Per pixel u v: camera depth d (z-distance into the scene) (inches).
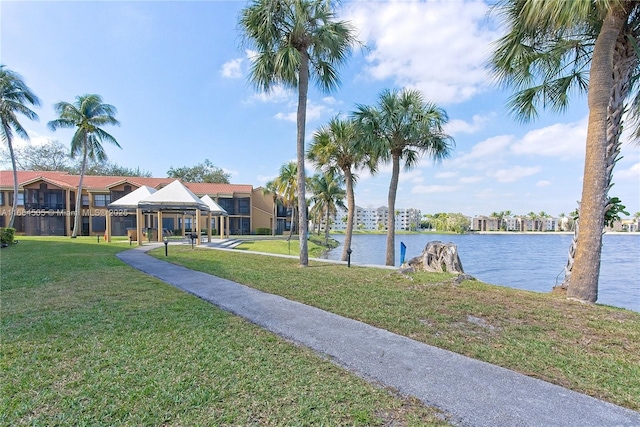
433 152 514.6
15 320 182.1
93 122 1010.1
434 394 109.7
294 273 355.9
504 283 526.6
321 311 208.5
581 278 239.0
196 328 171.8
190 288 274.4
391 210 525.3
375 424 93.4
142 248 654.5
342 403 103.8
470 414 98.3
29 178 1272.1
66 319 184.2
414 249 1359.5
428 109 495.2
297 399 105.6
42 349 141.9
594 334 168.4
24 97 937.5
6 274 328.8
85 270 358.0
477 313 204.7
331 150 591.5
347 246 613.3
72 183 1284.4
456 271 350.6
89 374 119.5
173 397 105.1
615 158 254.1
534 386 115.5
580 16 202.2
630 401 106.1
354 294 255.0
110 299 232.1
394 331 172.7
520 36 261.9
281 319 191.2
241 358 135.6
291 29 399.2
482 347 151.0
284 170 1309.1
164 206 722.8
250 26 395.5
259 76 418.9
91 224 1275.8
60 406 99.7
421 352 145.0
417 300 236.7
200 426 91.0
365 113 496.7
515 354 143.3
